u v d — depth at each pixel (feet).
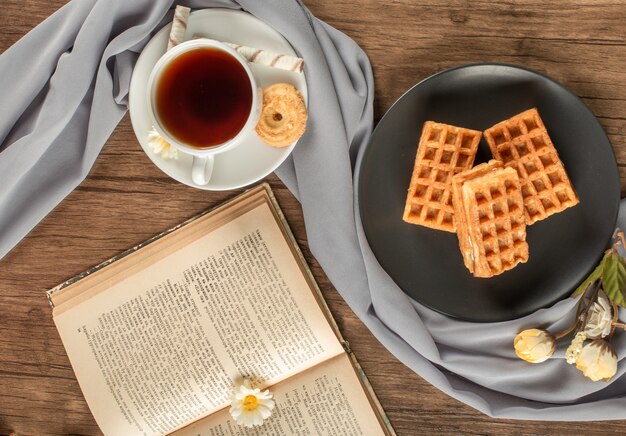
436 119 2.96
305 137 3.03
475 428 3.18
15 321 3.24
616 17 2.93
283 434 3.20
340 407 3.18
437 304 3.02
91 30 2.94
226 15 2.86
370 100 3.00
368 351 3.17
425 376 3.09
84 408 3.28
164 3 2.91
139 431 3.24
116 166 3.14
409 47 3.00
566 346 3.08
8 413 3.27
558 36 2.95
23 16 3.07
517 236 2.91
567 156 2.93
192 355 3.19
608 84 2.97
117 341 3.20
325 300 3.16
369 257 3.05
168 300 3.17
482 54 2.99
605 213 2.91
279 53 2.89
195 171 2.85
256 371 3.18
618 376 3.08
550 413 3.10
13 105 3.06
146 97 2.91
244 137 2.84
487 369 3.10
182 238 3.14
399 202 3.01
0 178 3.05
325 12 3.00
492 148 2.92
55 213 3.17
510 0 2.94
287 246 3.12
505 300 3.01
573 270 2.97
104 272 3.18
